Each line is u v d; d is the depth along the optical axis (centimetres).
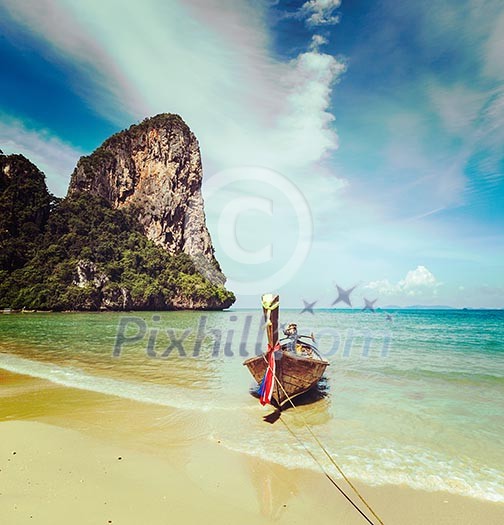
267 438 561
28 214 7744
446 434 587
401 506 382
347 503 385
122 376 1001
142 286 7469
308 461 483
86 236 7931
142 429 588
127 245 8412
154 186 10194
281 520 350
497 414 691
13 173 8162
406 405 745
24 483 395
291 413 692
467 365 1195
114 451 495
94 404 729
